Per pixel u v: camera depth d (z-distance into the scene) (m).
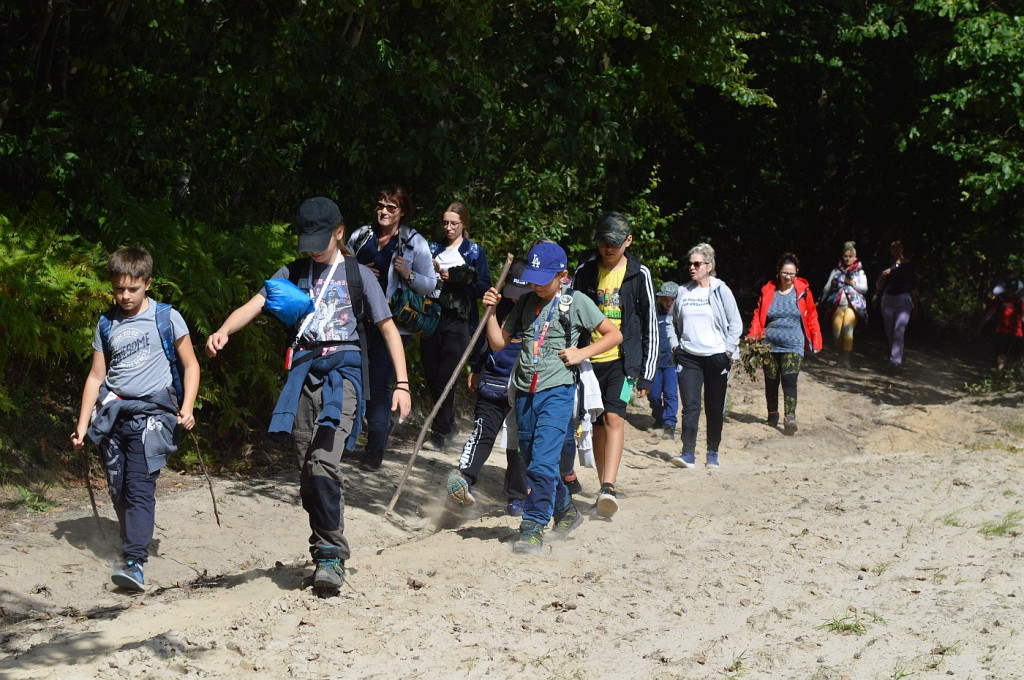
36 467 6.76
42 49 8.43
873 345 20.73
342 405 4.95
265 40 8.75
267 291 4.90
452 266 8.56
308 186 10.82
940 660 4.30
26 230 7.26
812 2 19.38
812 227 23.42
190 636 4.40
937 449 12.26
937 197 22.59
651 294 6.77
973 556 6.00
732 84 14.20
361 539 6.65
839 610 4.98
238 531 6.45
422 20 10.23
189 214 9.24
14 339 6.89
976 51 15.53
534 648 4.44
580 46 11.95
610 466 6.69
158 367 5.48
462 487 6.25
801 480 8.47
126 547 5.26
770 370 12.84
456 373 5.93
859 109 21.11
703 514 7.19
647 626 4.75
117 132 8.32
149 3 8.12
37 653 4.29
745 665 4.25
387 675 4.10
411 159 10.80
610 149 13.03
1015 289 17.91
